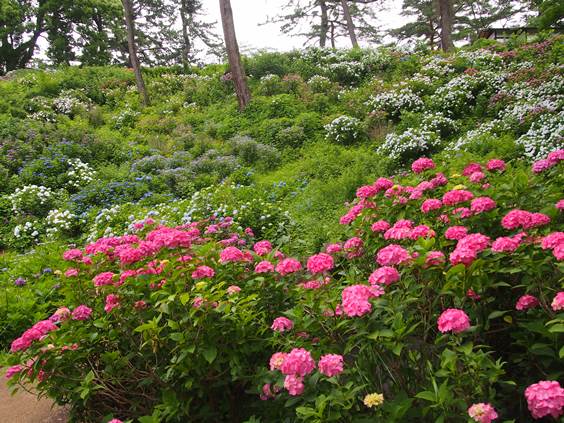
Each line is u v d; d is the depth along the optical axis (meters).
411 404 2.00
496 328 2.56
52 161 11.62
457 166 4.60
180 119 17.45
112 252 3.58
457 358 1.94
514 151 8.42
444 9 21.36
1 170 11.02
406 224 2.94
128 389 2.84
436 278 2.31
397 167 9.79
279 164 12.55
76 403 2.88
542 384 1.68
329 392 2.10
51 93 20.53
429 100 13.57
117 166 12.84
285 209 8.45
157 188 10.70
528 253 2.35
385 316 2.15
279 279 3.03
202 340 2.49
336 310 2.34
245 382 2.69
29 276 6.57
